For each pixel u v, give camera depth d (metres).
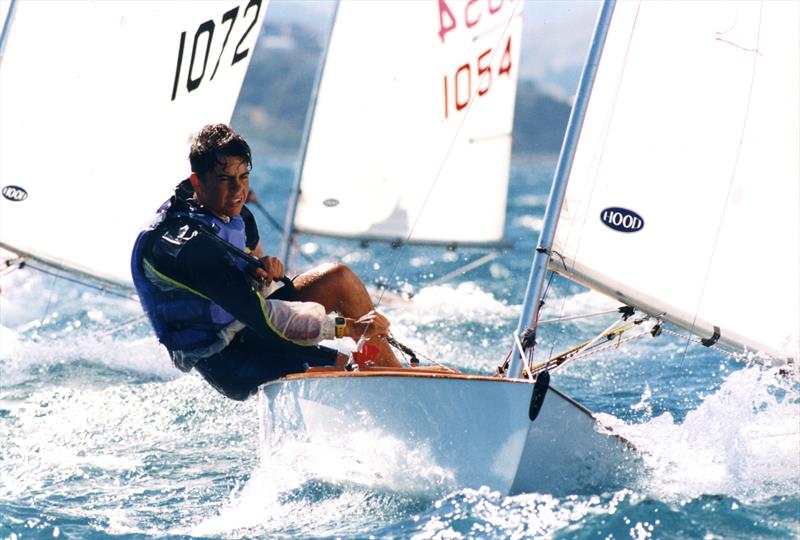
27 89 24.34
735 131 15.23
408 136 27.94
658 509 13.34
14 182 24.39
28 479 15.74
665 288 15.43
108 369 22.62
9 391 20.97
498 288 36.62
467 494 13.46
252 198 26.25
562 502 13.50
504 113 27.47
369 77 28.11
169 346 15.32
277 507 14.42
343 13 28.23
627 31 15.22
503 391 13.02
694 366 22.45
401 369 14.95
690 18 15.14
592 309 30.77
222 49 24.16
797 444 14.83
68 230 24.41
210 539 13.34
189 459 16.75
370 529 13.32
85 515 14.27
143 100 24.12
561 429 13.27
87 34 24.19
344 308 15.58
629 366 22.77
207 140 14.61
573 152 15.27
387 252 48.34
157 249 14.52
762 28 15.09
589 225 15.36
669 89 15.24
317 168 28.95
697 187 15.29
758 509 13.49
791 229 15.30
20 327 28.59
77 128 24.30
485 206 27.94
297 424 14.85
